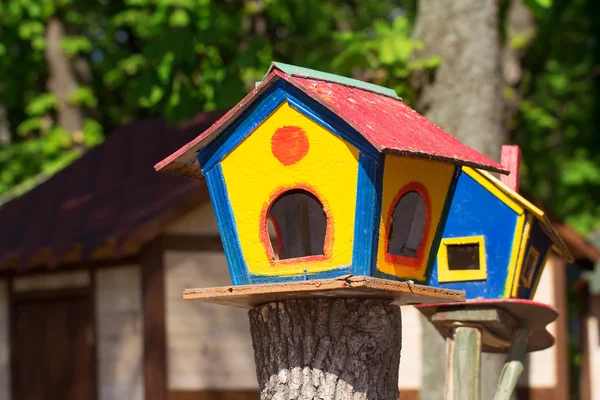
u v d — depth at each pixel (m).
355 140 5.75
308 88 5.87
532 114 23.73
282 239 6.07
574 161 25.98
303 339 5.93
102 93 25.14
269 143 6.04
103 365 15.18
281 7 19.88
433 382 12.46
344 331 5.89
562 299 17.27
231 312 15.01
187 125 16.83
